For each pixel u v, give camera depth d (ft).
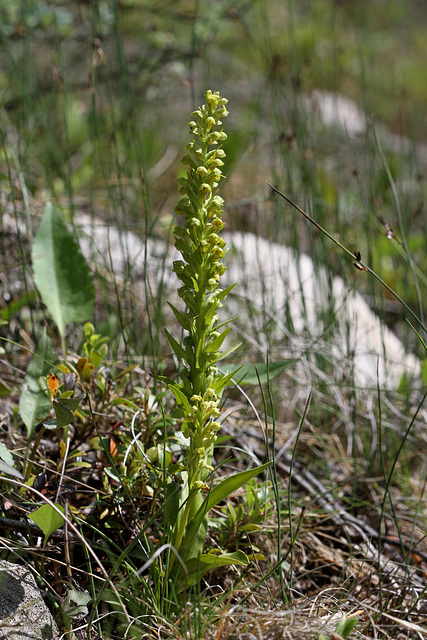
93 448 2.87
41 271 3.05
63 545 2.72
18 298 3.35
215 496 2.63
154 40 4.48
